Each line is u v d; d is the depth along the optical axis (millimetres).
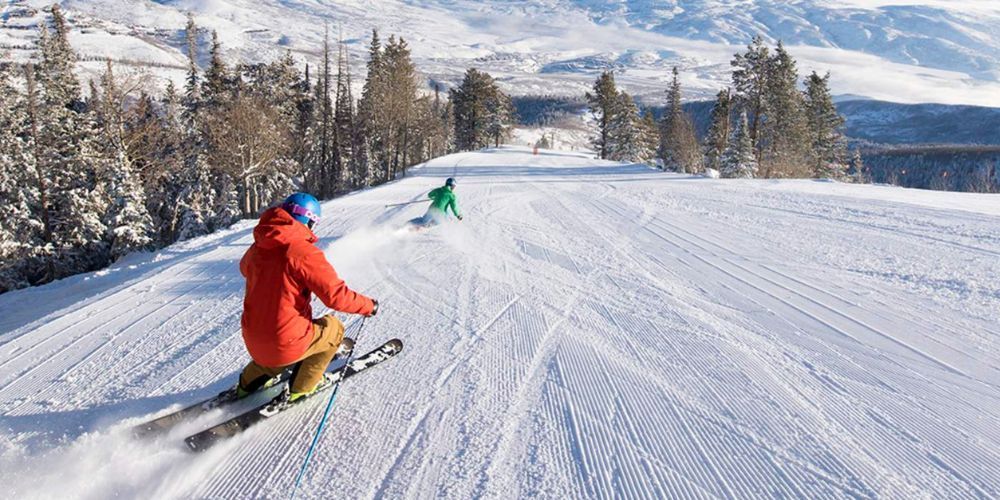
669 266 7633
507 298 6203
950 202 13484
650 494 2889
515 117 100500
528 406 3781
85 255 27156
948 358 4566
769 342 4914
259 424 3561
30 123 26375
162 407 3877
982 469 3100
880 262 7727
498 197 15766
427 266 7676
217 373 4410
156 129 30344
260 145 35406
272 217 3352
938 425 3557
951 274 7047
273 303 3281
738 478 3020
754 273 7238
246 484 3000
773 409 3750
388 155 49719
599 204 14094
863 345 4840
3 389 4227
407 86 51375
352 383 4117
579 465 3133
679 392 3980
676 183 19953
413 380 4164
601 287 6633
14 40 135500
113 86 27641
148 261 10305
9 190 25250
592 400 3861
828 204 13320
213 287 7012
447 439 3395
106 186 27172
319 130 50500
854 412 3713
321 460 3207
